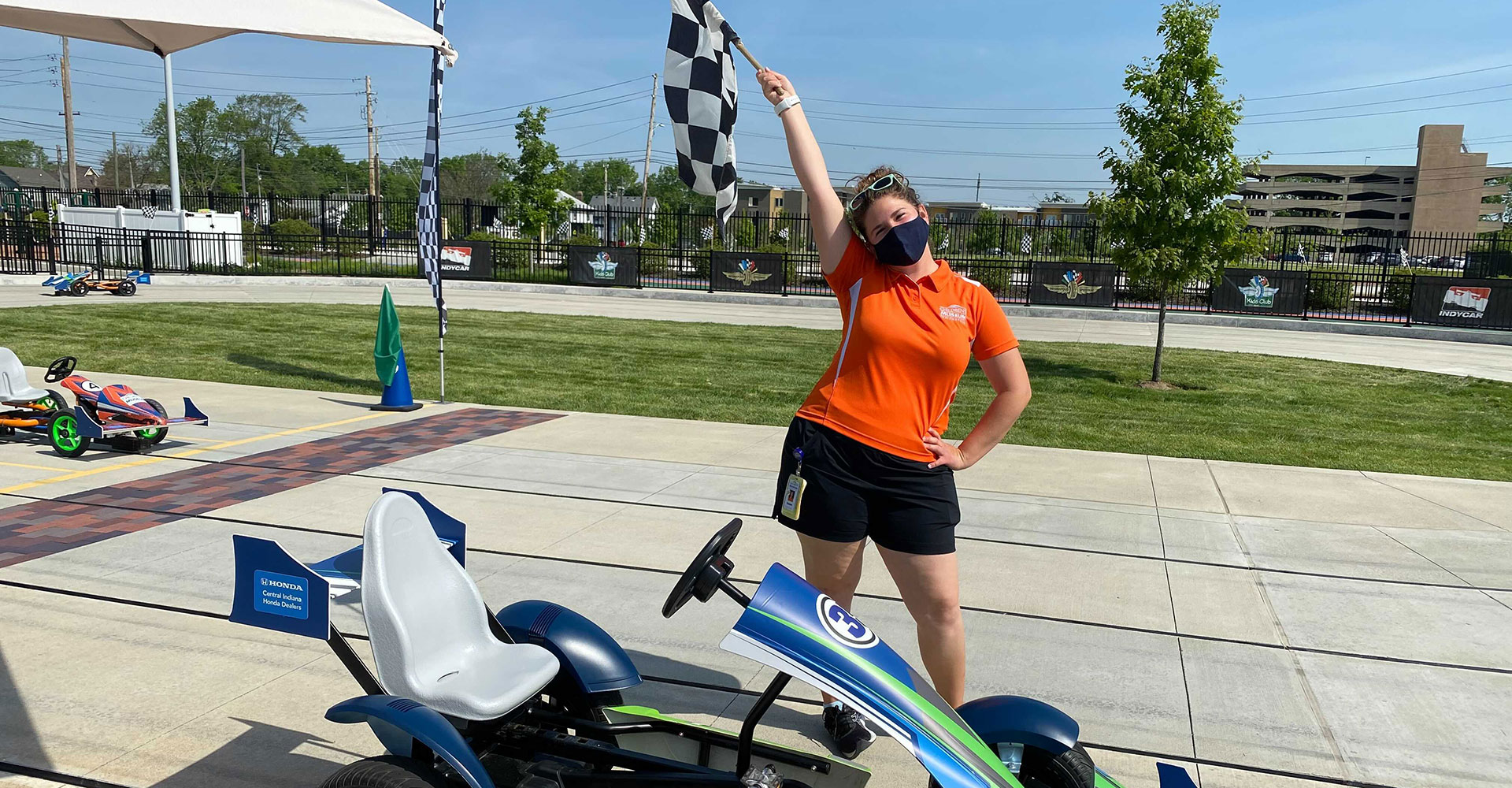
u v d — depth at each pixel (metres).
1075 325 23.86
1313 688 4.25
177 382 11.57
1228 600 5.31
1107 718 3.93
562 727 2.96
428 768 2.57
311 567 3.27
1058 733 2.77
